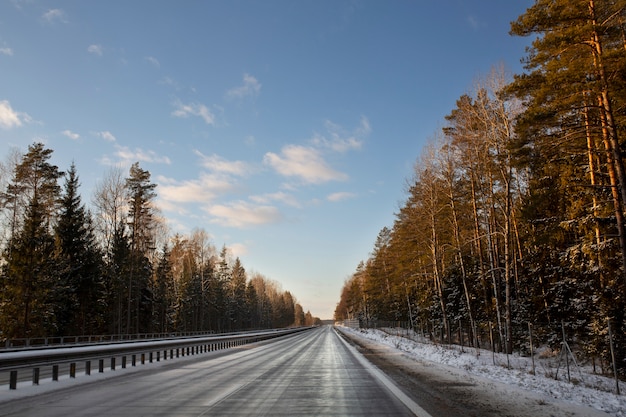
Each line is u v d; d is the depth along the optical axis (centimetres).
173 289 7719
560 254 2239
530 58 1902
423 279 4878
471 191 3431
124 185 5469
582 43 1630
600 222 1827
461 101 3072
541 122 1697
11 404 923
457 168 3434
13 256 3988
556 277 2552
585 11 1664
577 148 2008
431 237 4009
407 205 4284
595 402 959
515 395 1048
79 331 5078
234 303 11100
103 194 5384
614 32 1658
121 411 834
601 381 1483
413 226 4181
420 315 5078
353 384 1267
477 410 852
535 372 1612
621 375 1747
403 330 6925
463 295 4038
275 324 17700
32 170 4484
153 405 902
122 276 5469
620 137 1742
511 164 1922
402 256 4644
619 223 1579
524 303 2905
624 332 1764
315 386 1221
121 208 5459
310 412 825
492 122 2744
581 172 2119
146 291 6222
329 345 3916
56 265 4356
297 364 2000
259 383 1291
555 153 2033
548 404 923
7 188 4403
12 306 3897
